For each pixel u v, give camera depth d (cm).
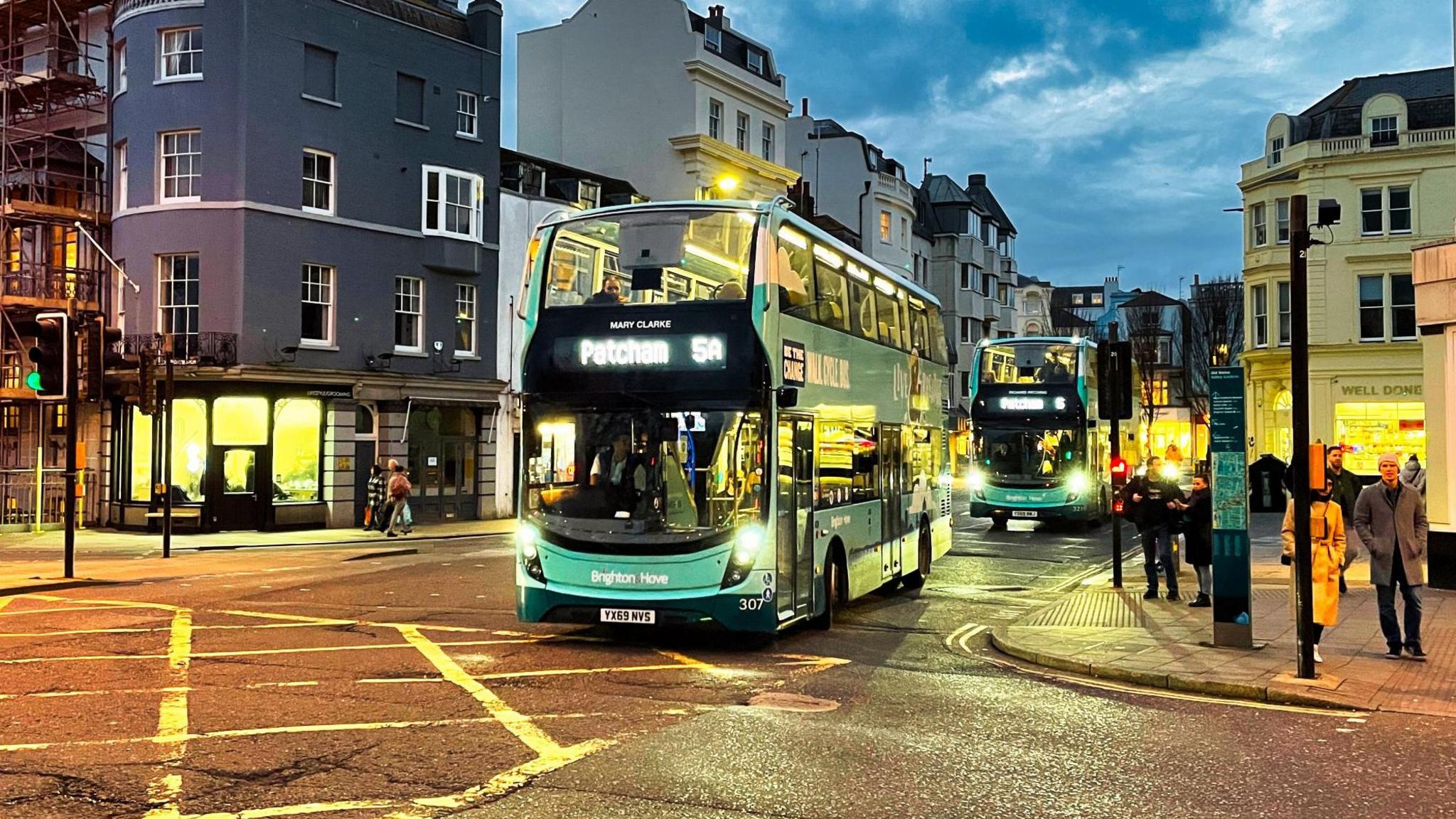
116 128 3028
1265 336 4522
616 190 4238
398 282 3241
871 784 651
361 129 3131
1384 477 1079
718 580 1081
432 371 3300
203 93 2880
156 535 2756
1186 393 6419
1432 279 1616
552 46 4803
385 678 945
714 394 1105
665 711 834
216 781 635
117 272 2981
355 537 2748
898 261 6112
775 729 780
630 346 1128
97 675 949
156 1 2925
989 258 7144
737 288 1126
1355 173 4209
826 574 1277
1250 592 1123
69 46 3334
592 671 994
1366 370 4162
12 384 3139
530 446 1146
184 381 2817
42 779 634
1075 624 1284
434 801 605
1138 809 615
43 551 2355
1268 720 841
